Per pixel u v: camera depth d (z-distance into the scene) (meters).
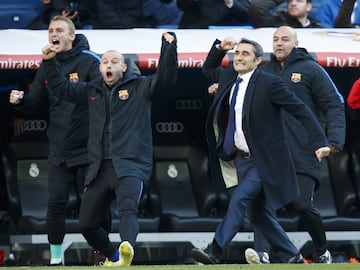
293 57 31.83
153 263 37.56
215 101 28.88
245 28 39.88
